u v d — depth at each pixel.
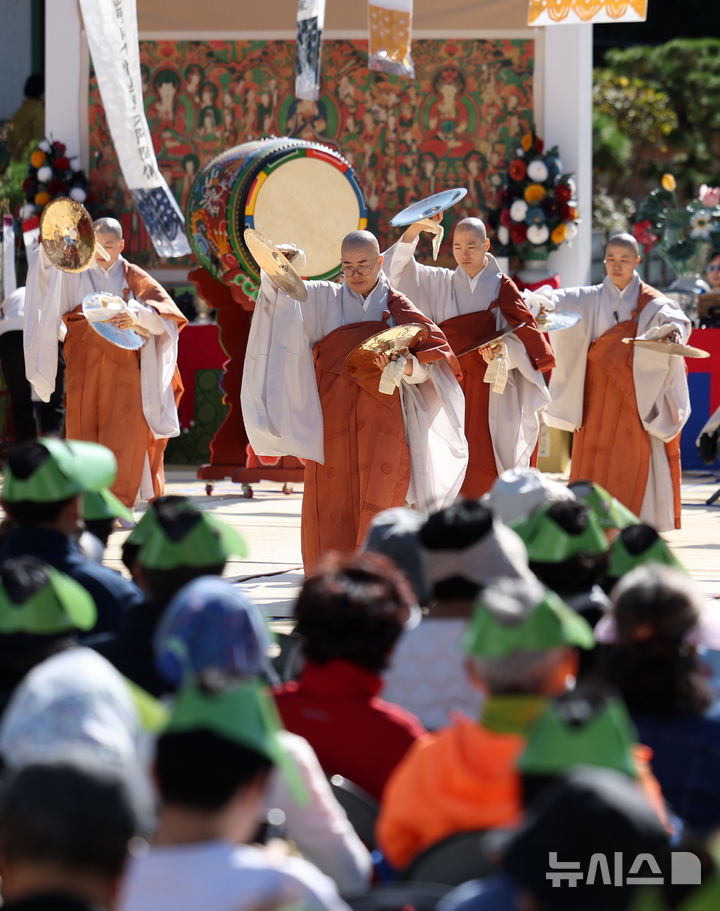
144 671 10.79
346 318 23.08
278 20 49.50
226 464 39.69
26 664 9.54
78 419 31.39
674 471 30.14
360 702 9.51
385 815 8.66
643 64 106.50
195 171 50.31
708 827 8.93
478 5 48.59
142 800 6.11
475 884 7.09
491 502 15.48
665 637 9.10
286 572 26.23
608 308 29.64
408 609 9.73
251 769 6.60
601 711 6.59
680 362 29.39
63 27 50.16
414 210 25.69
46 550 12.80
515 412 26.41
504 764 8.18
